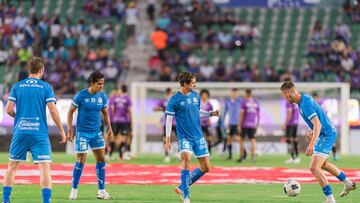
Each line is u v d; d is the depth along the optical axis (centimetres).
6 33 12212
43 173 3844
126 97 8581
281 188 5347
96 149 4584
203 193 4969
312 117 4141
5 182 3919
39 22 12462
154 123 9962
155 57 11731
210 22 12406
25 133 3853
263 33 12575
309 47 11962
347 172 6788
